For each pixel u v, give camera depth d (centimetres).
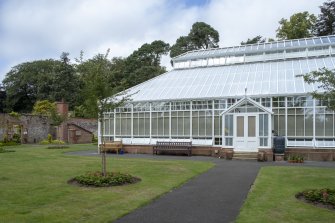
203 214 947
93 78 1477
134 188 1269
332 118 2300
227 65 3259
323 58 2908
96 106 1473
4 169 1781
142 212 964
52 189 1249
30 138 4694
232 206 1031
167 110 2831
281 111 2438
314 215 920
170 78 3238
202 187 1318
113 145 2892
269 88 2552
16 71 7631
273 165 2005
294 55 3077
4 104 7644
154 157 2525
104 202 1056
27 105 7638
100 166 1895
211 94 2698
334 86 1135
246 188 1296
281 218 895
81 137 5075
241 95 2556
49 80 7250
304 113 2373
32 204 1031
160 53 7069
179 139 2766
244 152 2427
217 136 2638
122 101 1554
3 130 4294
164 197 1147
